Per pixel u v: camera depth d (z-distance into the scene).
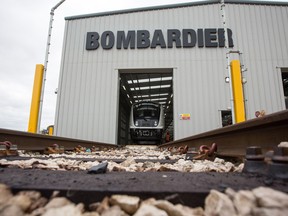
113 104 12.55
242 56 12.69
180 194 0.90
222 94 12.30
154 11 13.55
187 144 6.59
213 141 4.29
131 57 13.05
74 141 6.93
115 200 0.88
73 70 13.14
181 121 12.01
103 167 1.59
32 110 7.88
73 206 0.87
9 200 0.87
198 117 12.03
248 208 0.76
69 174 1.45
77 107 12.59
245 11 13.25
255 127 2.61
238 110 8.08
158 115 13.29
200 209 0.87
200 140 5.25
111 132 12.16
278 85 12.30
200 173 1.57
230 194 0.88
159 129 13.00
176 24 13.33
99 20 13.73
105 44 13.34
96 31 13.62
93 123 12.33
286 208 0.72
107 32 13.45
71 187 0.96
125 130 22.67
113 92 12.73
